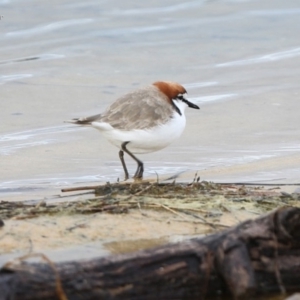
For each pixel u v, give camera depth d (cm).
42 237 891
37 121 1697
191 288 732
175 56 2183
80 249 861
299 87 1923
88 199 1051
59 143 1562
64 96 1864
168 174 1342
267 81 1975
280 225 745
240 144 1541
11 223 930
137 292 711
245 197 1066
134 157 1316
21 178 1324
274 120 1697
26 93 1880
